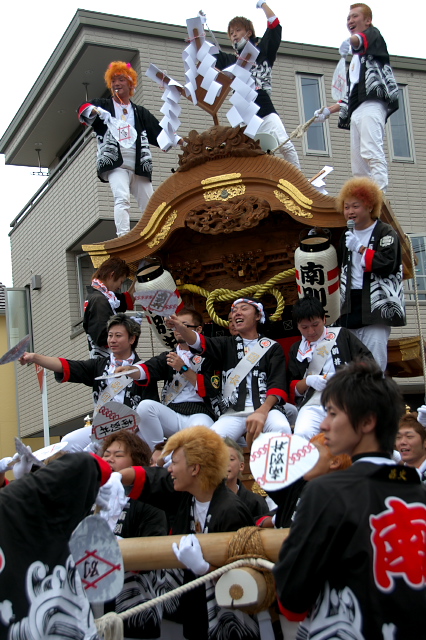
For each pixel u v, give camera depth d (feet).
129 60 45.57
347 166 49.26
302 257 19.33
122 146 24.47
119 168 24.62
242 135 20.01
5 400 60.75
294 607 8.45
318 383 16.83
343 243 19.35
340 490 8.45
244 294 21.52
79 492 9.31
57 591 8.95
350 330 18.90
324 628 8.29
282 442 10.28
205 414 18.98
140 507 13.51
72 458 9.45
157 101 44.55
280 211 20.38
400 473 8.61
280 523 11.87
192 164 20.40
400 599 8.08
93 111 24.43
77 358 48.78
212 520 11.90
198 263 22.22
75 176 46.85
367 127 22.93
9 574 8.66
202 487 12.14
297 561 8.34
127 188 24.61
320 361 17.54
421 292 48.37
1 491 8.98
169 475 12.98
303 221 19.39
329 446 9.14
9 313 57.00
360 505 8.33
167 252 22.40
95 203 44.24
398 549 8.21
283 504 11.88
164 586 12.83
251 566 10.66
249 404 18.29
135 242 21.26
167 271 21.68
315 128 49.11
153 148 44.60
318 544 8.27
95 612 12.50
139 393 19.17
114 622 9.98
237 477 14.71
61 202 49.37
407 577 8.16
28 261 56.24
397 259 18.51
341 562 8.28
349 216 18.52
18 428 59.72
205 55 20.54
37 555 8.93
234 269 21.94
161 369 19.17
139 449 14.01
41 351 54.19
